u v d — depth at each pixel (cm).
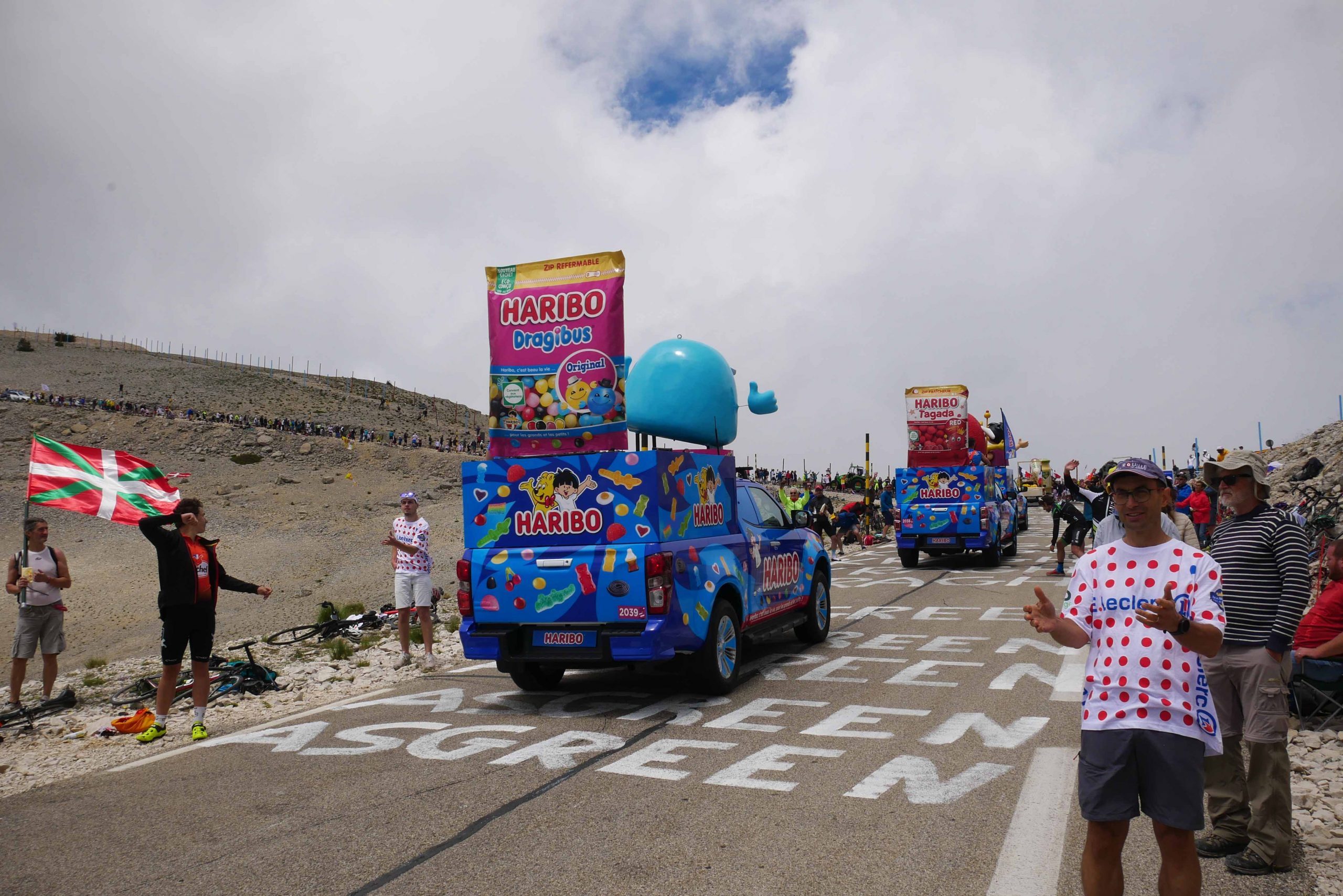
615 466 741
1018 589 1476
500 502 777
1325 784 498
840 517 2253
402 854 438
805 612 1009
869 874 398
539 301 786
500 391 793
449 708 767
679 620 733
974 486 1847
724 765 569
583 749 617
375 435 9131
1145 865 405
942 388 1895
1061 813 467
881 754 583
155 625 2547
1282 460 2314
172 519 720
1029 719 661
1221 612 287
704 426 929
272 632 1978
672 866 412
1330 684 600
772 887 388
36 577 859
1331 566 614
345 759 615
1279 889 379
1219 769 413
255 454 7212
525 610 755
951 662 889
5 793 588
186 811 517
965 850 422
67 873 430
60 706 856
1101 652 304
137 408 9256
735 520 875
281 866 429
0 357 13200
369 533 4509
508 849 439
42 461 889
